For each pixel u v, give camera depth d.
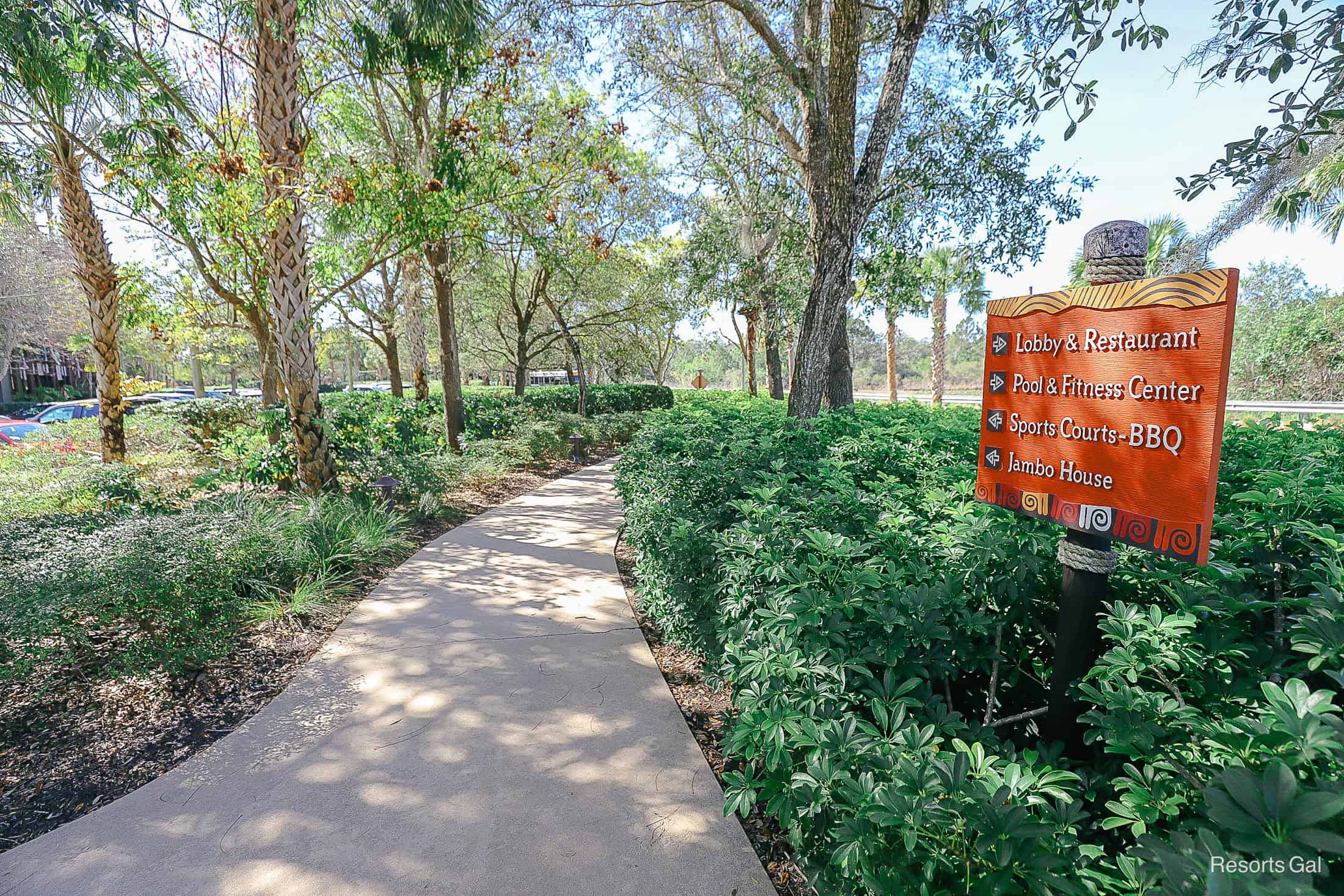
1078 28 3.04
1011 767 1.44
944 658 2.13
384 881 2.37
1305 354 21.14
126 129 8.22
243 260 8.97
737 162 12.91
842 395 11.48
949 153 9.87
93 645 4.17
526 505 9.12
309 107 10.29
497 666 4.05
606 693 3.71
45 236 20.36
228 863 2.46
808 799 1.65
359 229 8.85
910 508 3.40
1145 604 2.14
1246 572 2.00
